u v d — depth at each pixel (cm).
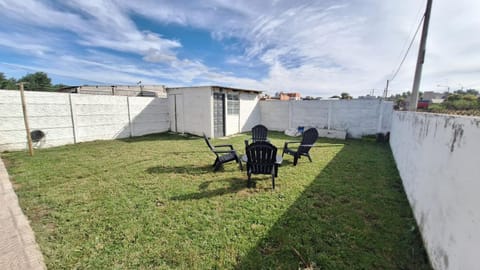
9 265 169
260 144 338
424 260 179
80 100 707
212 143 746
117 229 223
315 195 313
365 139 803
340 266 173
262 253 189
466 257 120
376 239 208
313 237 212
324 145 717
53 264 173
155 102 954
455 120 158
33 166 442
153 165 463
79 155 546
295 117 1041
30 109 598
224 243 202
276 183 362
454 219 141
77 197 299
